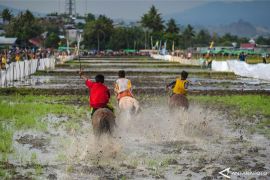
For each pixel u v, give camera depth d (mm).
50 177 17469
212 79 70000
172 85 29281
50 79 66500
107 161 20047
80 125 28703
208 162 20172
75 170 18609
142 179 17469
